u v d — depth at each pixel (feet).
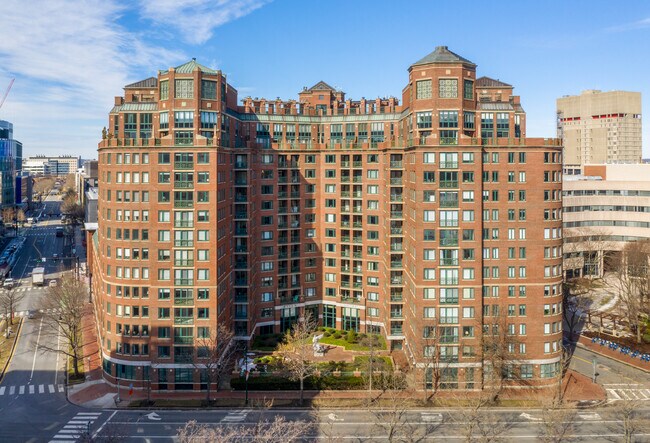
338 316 358.64
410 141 287.89
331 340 338.75
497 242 269.23
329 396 263.49
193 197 268.00
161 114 285.64
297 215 357.20
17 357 322.55
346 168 350.43
